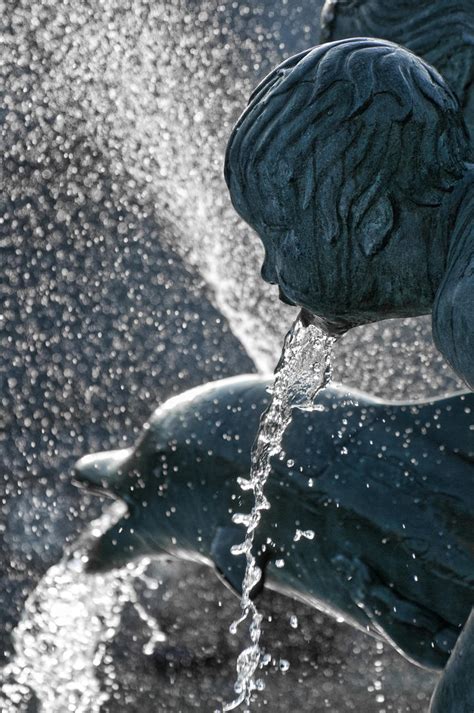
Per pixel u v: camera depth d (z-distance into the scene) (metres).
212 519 5.43
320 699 9.02
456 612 4.98
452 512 4.98
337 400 5.25
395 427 5.13
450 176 3.52
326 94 3.45
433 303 3.58
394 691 9.01
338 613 5.29
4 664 9.01
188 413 5.46
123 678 9.29
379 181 3.45
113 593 7.45
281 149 3.48
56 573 7.13
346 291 3.57
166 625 9.62
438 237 3.53
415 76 3.49
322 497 5.14
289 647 9.35
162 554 5.77
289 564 5.32
